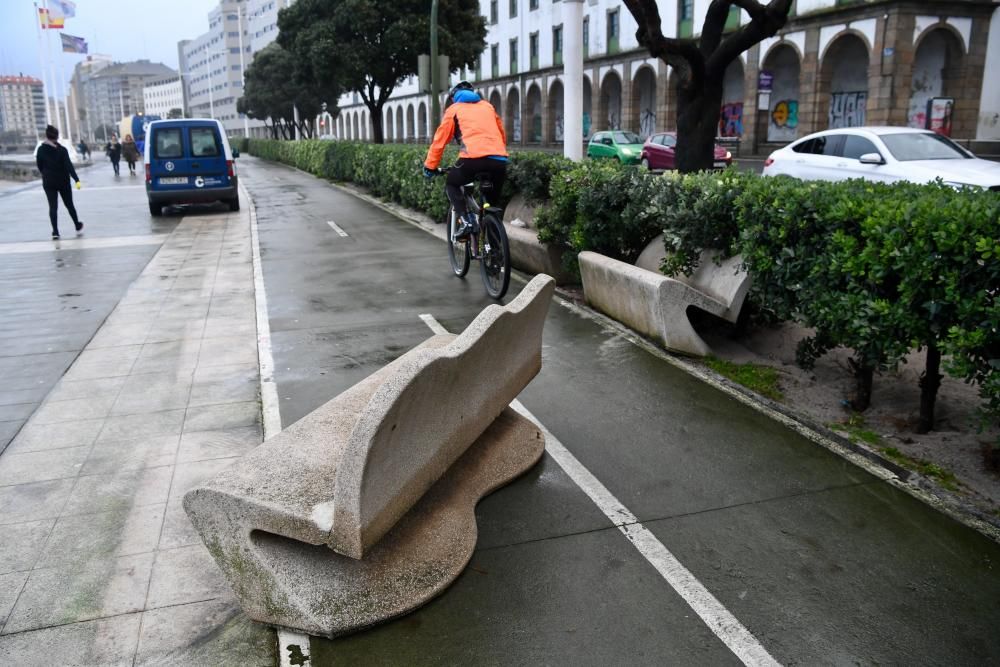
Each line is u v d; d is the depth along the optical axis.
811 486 3.87
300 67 31.75
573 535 3.44
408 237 12.42
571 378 5.46
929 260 3.83
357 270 9.66
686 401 5.02
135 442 4.46
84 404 5.08
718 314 5.90
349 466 2.55
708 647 2.73
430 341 4.62
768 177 5.94
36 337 6.77
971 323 3.71
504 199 11.12
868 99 29.88
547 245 8.52
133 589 3.07
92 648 2.74
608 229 7.43
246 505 2.72
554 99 51.50
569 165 8.74
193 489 2.78
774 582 3.09
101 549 3.35
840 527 3.49
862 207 4.39
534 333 4.18
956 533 3.43
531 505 3.70
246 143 73.56
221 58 148.50
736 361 5.92
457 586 3.07
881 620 2.86
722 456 4.22
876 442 4.38
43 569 3.20
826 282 4.69
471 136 7.85
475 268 9.68
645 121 44.94
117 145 35.91
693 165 9.52
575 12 13.12
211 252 11.34
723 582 3.10
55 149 13.14
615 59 43.91
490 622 2.86
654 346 6.18
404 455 2.86
